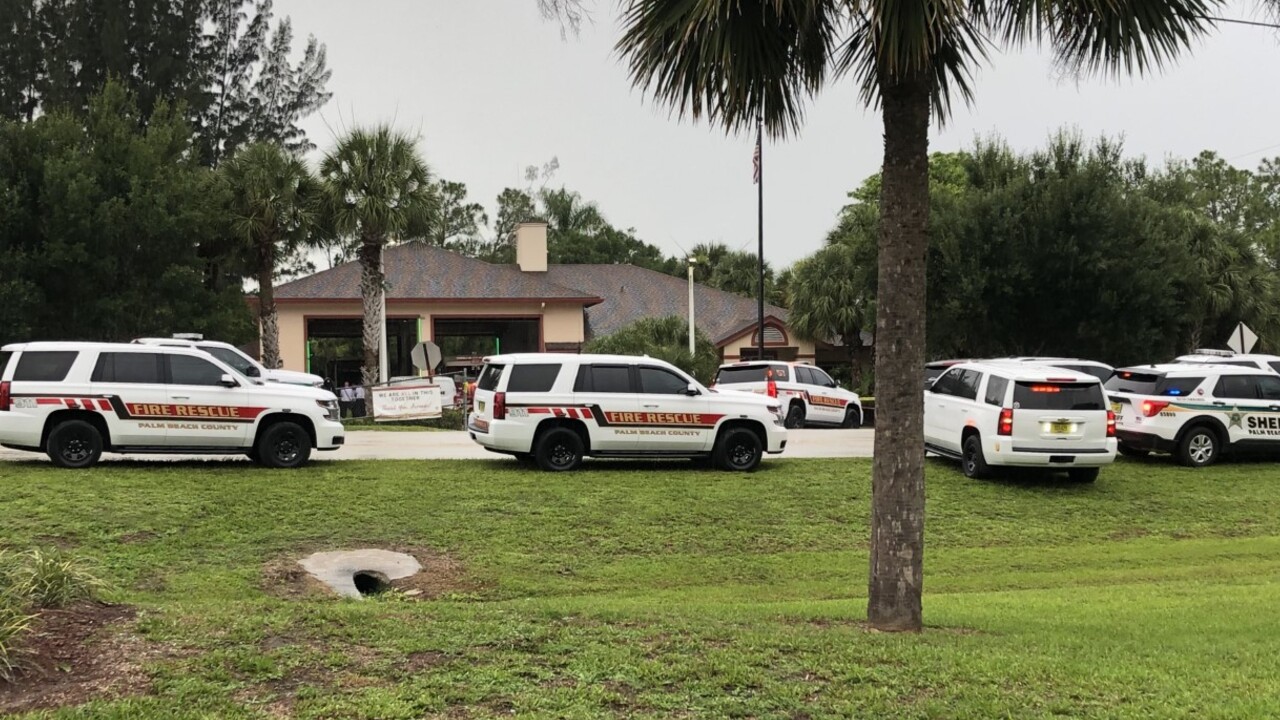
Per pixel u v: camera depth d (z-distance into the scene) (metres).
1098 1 5.79
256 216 25.69
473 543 10.34
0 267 24.42
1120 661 5.46
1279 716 4.45
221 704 4.19
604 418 14.18
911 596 6.44
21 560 5.73
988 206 26.69
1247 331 23.53
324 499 11.57
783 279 48.78
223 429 13.35
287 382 19.28
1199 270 28.61
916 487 6.44
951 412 15.02
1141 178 34.09
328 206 25.64
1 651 4.39
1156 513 12.91
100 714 4.02
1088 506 13.08
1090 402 13.93
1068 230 25.98
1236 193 59.28
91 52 41.94
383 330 28.06
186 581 8.59
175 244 26.12
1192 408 15.91
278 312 33.25
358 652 4.99
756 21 6.38
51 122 26.77
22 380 12.78
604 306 39.50
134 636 5.06
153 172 26.59
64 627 5.10
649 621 6.11
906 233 6.31
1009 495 13.49
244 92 47.91
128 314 25.78
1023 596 8.52
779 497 12.77
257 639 5.11
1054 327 27.09
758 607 7.61
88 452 12.95
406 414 24.02
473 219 63.31
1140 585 9.19
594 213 65.56
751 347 36.75
